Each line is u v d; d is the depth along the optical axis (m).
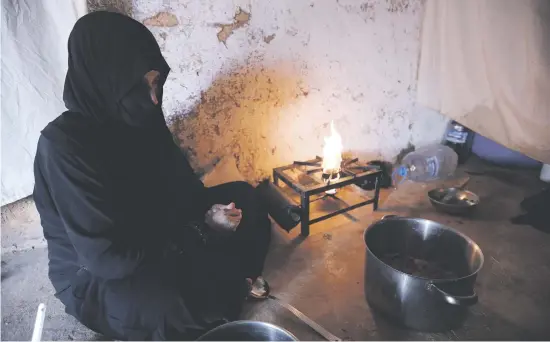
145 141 1.41
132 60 1.21
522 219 1.98
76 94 1.23
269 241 1.71
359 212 2.08
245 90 1.95
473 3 2.21
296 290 1.56
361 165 2.07
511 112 2.16
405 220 1.53
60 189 1.17
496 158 2.53
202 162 1.97
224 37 1.82
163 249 1.27
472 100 2.33
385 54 2.24
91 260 1.19
